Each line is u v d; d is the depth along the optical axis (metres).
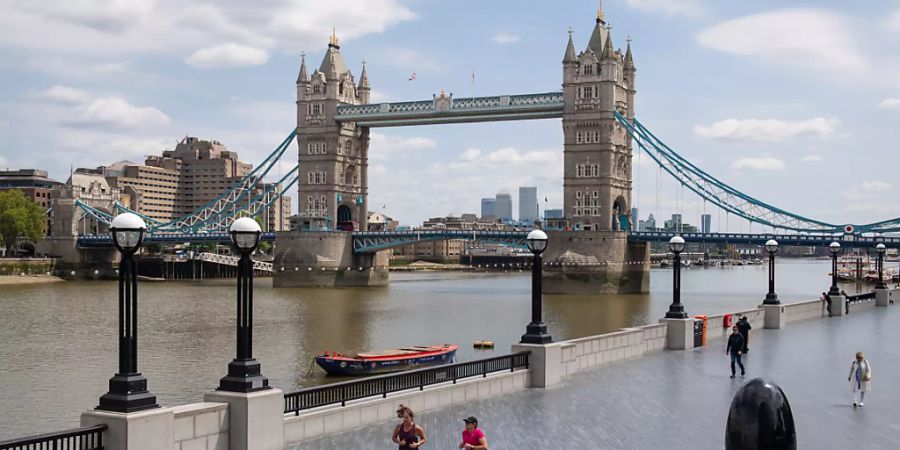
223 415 29.19
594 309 135.38
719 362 49.94
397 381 36.62
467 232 198.25
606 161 186.75
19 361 77.06
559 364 43.19
